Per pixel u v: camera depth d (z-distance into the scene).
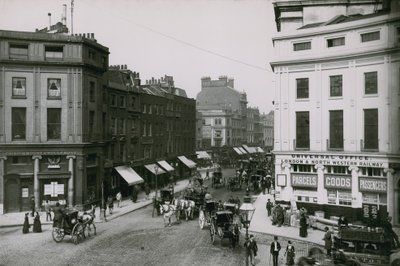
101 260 19.05
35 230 25.05
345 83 28.00
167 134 56.62
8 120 31.53
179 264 18.48
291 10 34.81
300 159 29.97
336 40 28.91
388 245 16.80
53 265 18.23
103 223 28.17
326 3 33.66
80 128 33.00
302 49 30.36
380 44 25.97
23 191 32.00
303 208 27.94
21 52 31.91
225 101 95.88
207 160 77.62
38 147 31.77
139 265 18.31
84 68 33.28
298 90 30.41
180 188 48.28
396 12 25.27
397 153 24.98
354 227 17.81
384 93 25.89
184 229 26.11
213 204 28.12
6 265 18.17
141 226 27.09
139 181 41.53
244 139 99.50
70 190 32.50
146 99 49.59
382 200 26.41
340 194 28.53
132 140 45.41
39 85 32.09
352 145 27.58
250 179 47.91
